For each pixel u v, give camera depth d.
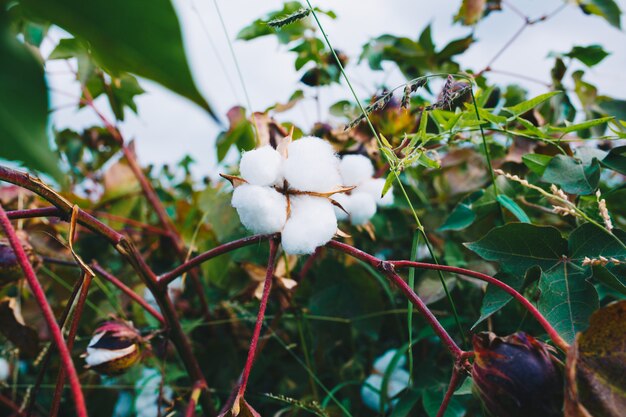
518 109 0.45
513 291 0.30
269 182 0.33
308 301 0.68
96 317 0.67
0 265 0.47
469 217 0.51
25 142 0.13
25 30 0.53
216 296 0.73
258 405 0.63
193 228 0.73
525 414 0.27
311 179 0.33
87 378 0.62
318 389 0.61
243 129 0.63
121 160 0.72
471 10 0.66
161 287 0.41
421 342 0.59
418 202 0.66
